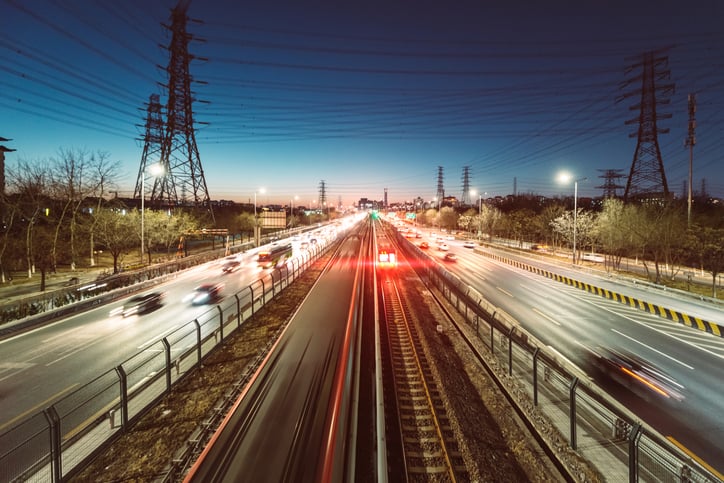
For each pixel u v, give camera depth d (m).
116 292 26.14
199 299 24.38
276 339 17.06
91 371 13.62
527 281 34.56
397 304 27.47
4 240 33.19
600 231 40.31
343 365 13.84
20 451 8.66
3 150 52.78
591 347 17.25
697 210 42.44
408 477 9.25
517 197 100.00
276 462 8.46
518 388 13.05
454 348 18.25
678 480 7.74
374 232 110.31
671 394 12.69
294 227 110.31
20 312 19.80
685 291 28.16
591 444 9.75
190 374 13.45
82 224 40.78
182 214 49.31
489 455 9.91
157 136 56.12
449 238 80.38
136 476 8.14
